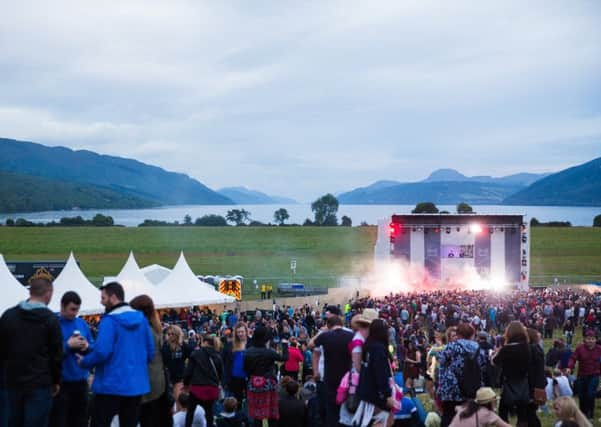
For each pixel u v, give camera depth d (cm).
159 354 918
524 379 1044
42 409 732
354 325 875
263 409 1111
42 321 734
